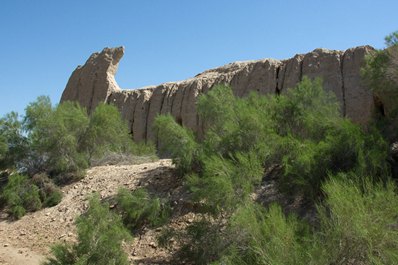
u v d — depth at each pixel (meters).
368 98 21.66
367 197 6.37
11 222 14.63
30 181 16.03
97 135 18.58
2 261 11.16
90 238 8.97
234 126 12.22
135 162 18.95
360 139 9.45
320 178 9.32
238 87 28.03
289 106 13.25
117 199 12.62
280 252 6.40
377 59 12.94
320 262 6.03
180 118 30.59
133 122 33.47
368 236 5.82
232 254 7.48
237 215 7.96
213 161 10.03
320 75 24.36
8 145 17.92
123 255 9.06
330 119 12.17
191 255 9.20
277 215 7.30
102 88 38.12
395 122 10.76
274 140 11.58
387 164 8.98
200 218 10.70
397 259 5.66
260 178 9.62
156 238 10.20
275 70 27.02
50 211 14.66
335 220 6.37
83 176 16.64
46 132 17.38
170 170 14.46
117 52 39.72
